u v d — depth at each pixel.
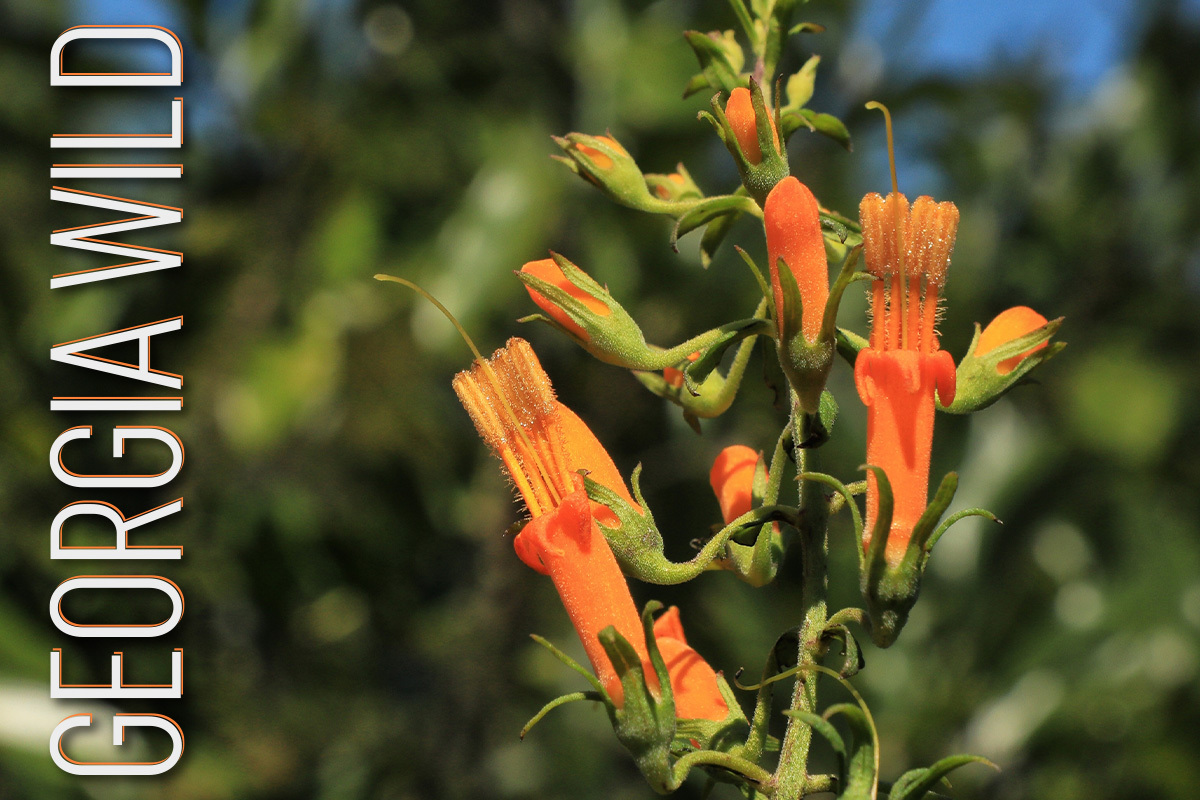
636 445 5.33
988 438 5.20
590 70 4.94
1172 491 5.49
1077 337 5.71
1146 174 5.76
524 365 1.75
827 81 5.20
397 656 6.10
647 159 4.76
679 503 5.18
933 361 1.59
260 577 5.06
